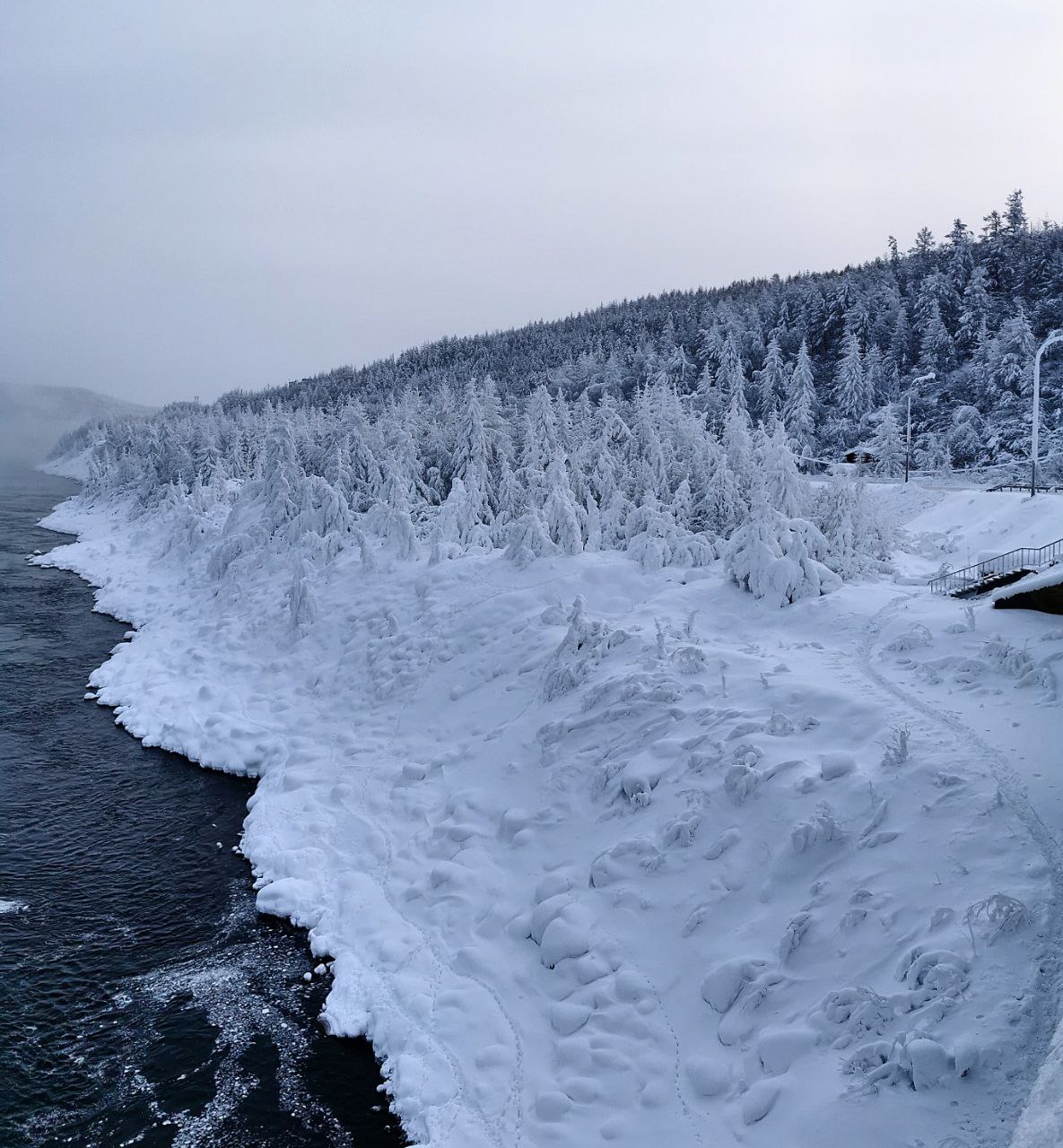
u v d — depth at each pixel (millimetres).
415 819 19125
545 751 18969
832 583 23625
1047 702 13930
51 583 52469
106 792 23078
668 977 12078
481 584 29078
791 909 11711
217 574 42000
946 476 57719
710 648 19875
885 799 12312
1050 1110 6625
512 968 13859
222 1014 14312
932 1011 8789
